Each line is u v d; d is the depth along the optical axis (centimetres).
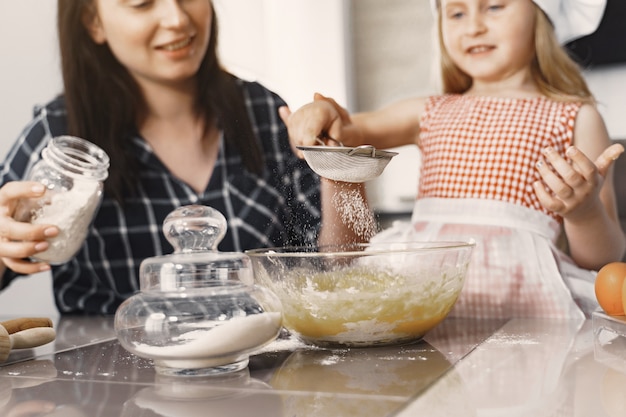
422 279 76
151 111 159
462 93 158
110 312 151
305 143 110
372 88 209
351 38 210
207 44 157
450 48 152
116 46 150
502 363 68
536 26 144
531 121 136
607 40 168
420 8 200
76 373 72
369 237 97
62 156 107
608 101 171
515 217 129
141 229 159
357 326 75
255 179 163
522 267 115
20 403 61
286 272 77
